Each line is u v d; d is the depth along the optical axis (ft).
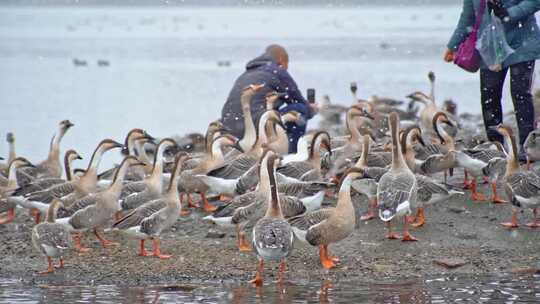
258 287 46.98
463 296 44.73
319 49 216.95
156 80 164.45
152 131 105.81
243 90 75.20
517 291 45.44
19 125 110.83
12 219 61.77
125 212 60.90
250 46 233.55
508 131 55.72
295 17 405.18
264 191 53.06
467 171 61.57
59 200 51.83
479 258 51.01
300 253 52.80
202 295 45.75
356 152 66.28
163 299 45.11
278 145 71.20
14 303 44.65
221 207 53.72
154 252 52.80
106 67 190.39
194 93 144.66
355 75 161.89
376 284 47.16
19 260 52.85
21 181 66.54
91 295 46.03
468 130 92.63
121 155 90.17
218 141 64.18
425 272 49.11
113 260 52.34
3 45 248.52
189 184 61.72
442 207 59.98
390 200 51.60
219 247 54.44
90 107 129.29
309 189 55.93
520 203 53.98
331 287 46.70
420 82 148.56
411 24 317.63
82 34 290.97
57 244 49.19
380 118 89.97
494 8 61.87
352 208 49.73
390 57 194.08
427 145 63.62
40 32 302.25
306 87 146.61
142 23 361.30
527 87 64.03
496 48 62.13
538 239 53.67
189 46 238.68
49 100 138.10
